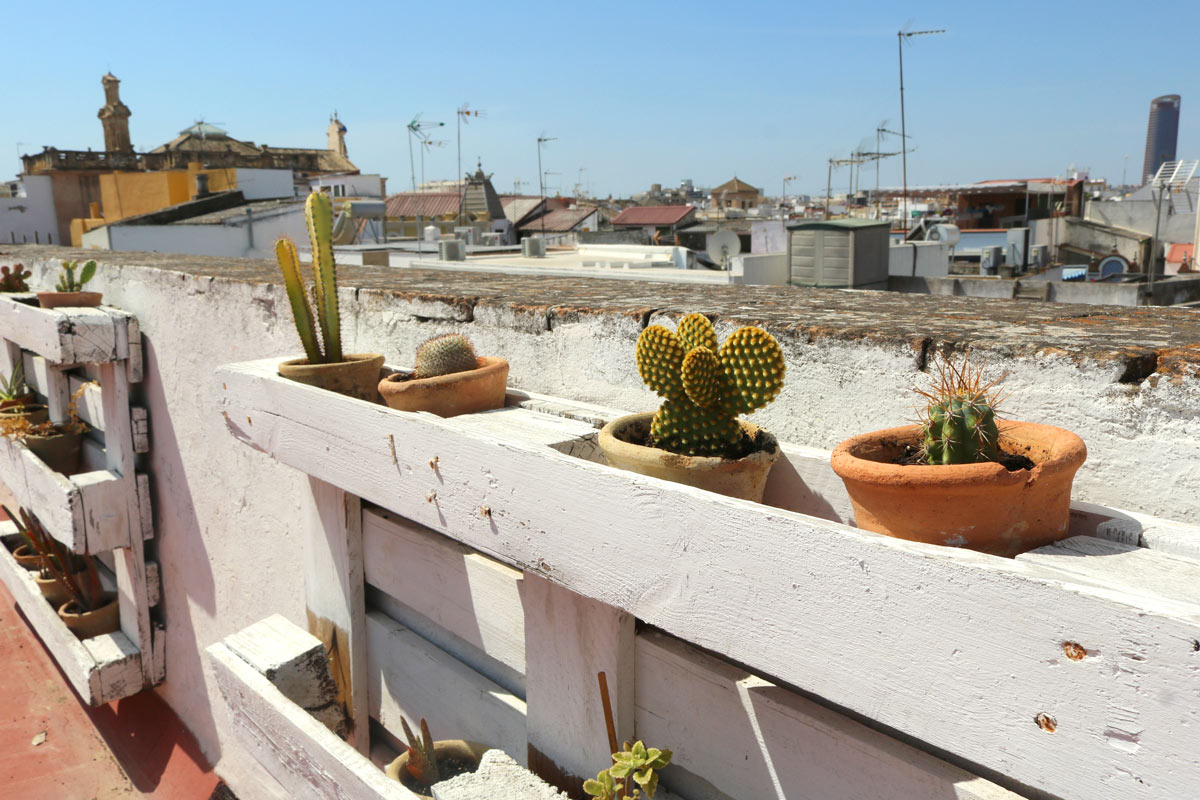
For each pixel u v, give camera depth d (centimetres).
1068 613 98
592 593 156
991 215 3809
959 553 110
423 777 224
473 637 235
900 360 179
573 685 197
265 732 238
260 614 397
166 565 480
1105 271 2883
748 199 7244
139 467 482
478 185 4028
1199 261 2566
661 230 4231
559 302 264
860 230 1418
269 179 3017
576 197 6456
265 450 252
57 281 546
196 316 405
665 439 172
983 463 127
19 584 532
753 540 127
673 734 181
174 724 495
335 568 281
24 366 588
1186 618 90
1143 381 149
